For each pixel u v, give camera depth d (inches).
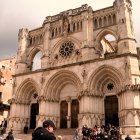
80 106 1980.8
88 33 2203.5
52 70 2249.0
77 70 2087.8
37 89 2281.0
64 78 2218.3
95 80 2000.5
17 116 2343.8
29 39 2667.3
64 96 2258.9
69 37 2326.5
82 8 2337.6
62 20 2428.6
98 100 1990.7
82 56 2140.7
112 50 2800.2
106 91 2037.4
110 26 2156.7
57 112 2233.0
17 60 2561.5
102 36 2231.8
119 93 1879.9
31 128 2370.8
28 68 2566.4
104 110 1995.6
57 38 2411.4
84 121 1888.5
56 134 1924.2
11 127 2299.5
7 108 2935.5
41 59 2400.3
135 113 1710.1
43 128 272.5
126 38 1961.1
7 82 3078.2
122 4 2102.6
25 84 2402.8
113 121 1931.6
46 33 2480.3
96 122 1914.4
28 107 2443.4
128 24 2027.6
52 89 2246.6
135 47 1964.8
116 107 1952.5
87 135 1473.9
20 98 2406.5
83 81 2010.3
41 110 2161.7
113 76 1945.1
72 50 2278.5
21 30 2679.6
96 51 2169.0
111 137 1390.3
